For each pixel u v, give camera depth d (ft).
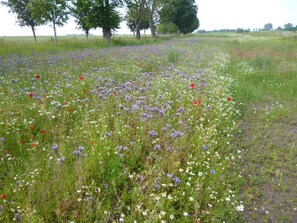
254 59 54.54
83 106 19.75
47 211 10.09
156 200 10.92
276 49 76.23
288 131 22.09
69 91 22.68
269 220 12.03
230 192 12.92
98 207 10.01
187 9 217.77
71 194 10.99
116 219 10.46
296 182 14.96
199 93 24.16
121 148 13.70
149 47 68.33
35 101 19.44
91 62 39.68
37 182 10.90
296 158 17.60
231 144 18.06
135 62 39.78
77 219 9.91
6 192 10.48
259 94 32.27
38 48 65.16
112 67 34.81
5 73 29.68
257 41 119.55
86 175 11.82
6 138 14.74
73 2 92.79
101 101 19.39
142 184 11.85
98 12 98.37
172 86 25.32
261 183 14.61
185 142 15.11
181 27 230.48
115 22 100.73
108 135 14.21
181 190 11.82
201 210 11.59
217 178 13.46
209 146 15.38
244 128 22.26
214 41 116.06
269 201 13.21
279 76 40.83
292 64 48.55
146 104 19.84
